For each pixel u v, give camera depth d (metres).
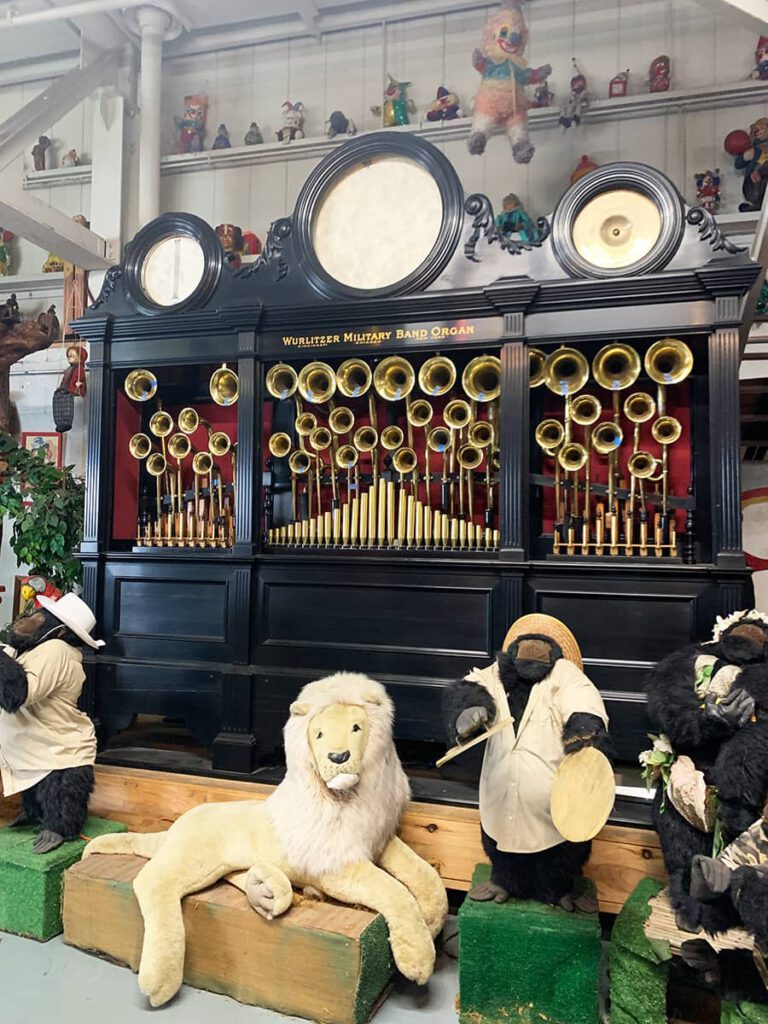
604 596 3.46
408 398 4.12
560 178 5.97
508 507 3.61
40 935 3.01
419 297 3.75
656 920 2.38
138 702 4.05
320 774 2.66
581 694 2.56
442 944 2.99
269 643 3.89
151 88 6.25
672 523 3.79
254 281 4.07
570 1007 2.43
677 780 2.38
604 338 3.55
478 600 3.64
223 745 3.79
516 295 3.59
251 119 6.73
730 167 5.65
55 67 7.13
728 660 2.48
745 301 4.23
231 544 4.32
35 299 6.86
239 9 6.37
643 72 5.86
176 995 2.67
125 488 4.52
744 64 5.68
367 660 3.75
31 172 6.91
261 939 2.61
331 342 3.94
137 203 6.48
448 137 6.14
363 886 2.66
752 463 5.52
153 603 4.13
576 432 4.12
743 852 2.16
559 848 2.57
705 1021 2.52
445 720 2.63
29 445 6.50
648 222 3.57
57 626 3.33
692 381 3.92
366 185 3.99
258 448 4.04
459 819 3.21
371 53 6.46
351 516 4.06
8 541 6.47
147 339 4.27
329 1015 2.49
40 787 3.22
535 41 6.07
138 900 2.72
